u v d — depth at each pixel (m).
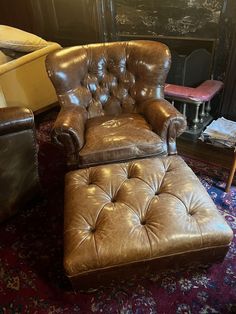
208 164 2.07
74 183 1.40
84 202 1.26
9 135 1.42
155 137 1.67
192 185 1.33
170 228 1.12
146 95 1.92
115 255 1.07
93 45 1.94
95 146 1.62
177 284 1.31
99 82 1.98
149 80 1.89
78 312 1.23
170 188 1.31
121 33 2.87
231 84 2.32
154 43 1.88
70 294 1.29
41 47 2.46
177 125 1.66
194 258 1.19
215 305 1.22
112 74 1.97
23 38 2.36
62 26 3.27
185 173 1.41
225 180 1.90
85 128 1.83
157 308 1.22
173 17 2.46
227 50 2.32
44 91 2.64
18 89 2.39
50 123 2.76
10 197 1.59
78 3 2.96
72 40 3.29
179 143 2.35
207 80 2.47
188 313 1.20
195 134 2.31
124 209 1.20
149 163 1.48
